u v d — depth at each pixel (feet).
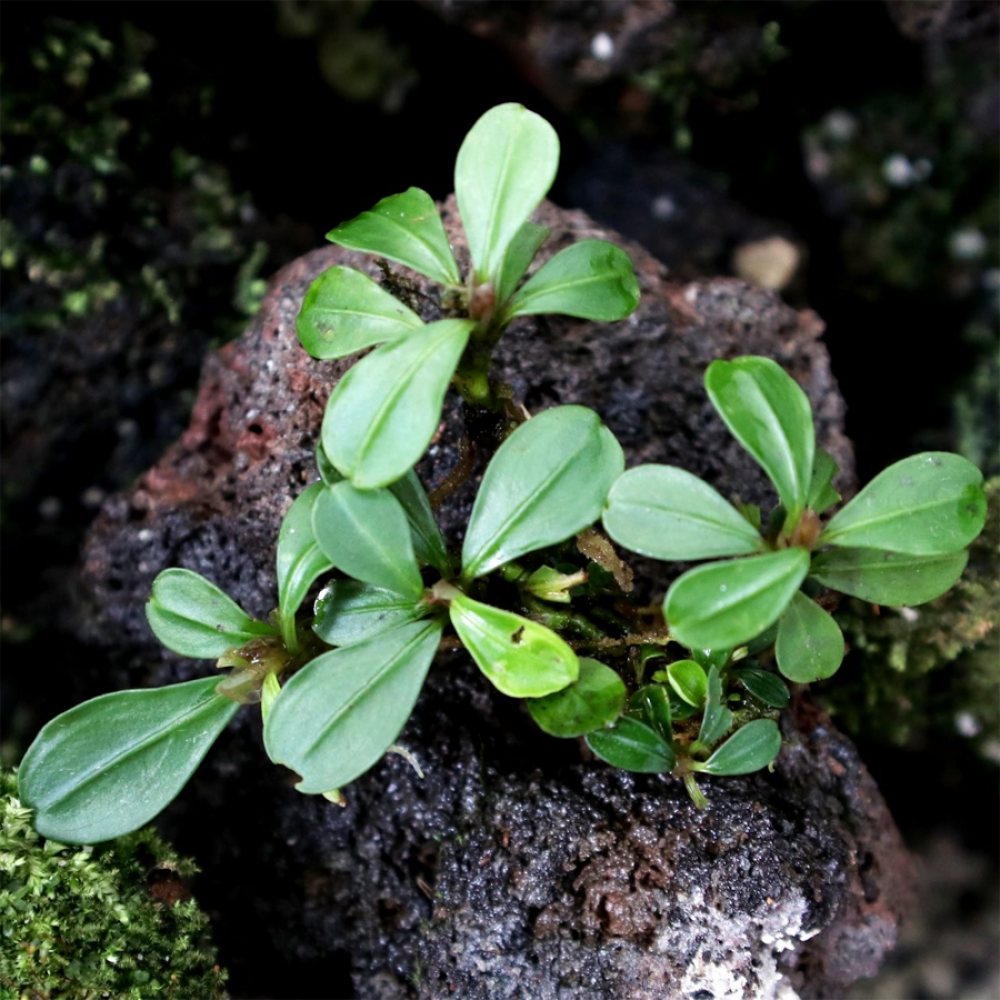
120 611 1.03
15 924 0.92
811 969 0.99
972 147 1.27
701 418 1.03
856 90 1.27
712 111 1.22
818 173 1.31
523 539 0.90
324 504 0.90
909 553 0.89
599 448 0.90
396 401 0.88
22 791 0.92
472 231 0.90
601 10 1.16
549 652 0.88
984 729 1.14
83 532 1.19
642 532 0.88
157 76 1.18
